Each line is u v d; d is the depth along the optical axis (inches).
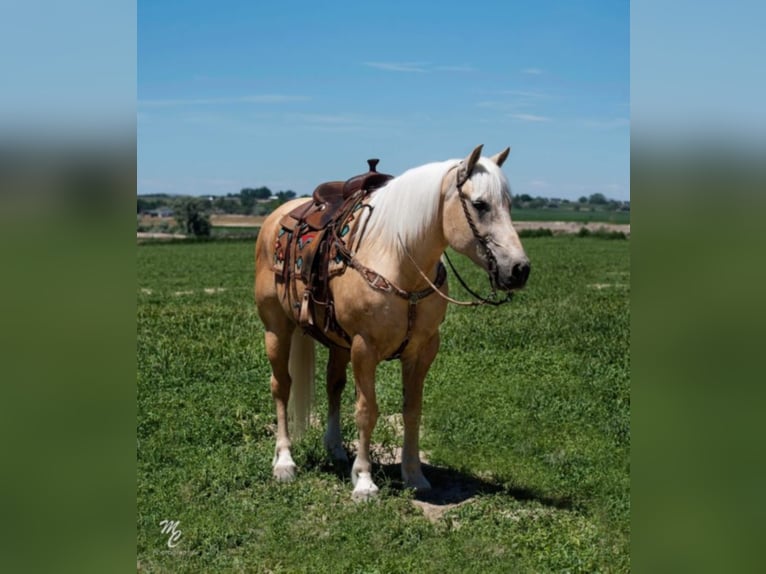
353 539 191.2
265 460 253.3
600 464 245.8
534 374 362.6
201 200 2874.0
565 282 874.1
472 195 191.2
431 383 346.9
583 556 180.1
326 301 222.7
